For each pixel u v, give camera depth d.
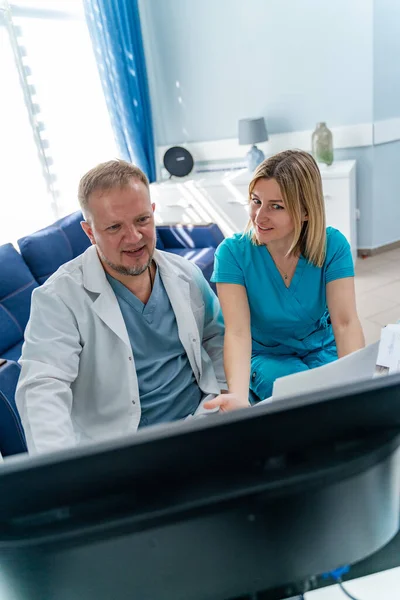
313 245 1.36
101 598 0.48
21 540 0.42
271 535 0.48
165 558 0.47
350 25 3.45
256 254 1.43
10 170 3.23
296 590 0.59
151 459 0.43
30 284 2.55
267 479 0.45
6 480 0.40
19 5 3.22
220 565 0.49
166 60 4.17
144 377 1.26
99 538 0.44
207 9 3.87
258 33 3.77
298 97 3.83
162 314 1.28
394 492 0.53
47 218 3.56
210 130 4.27
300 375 0.86
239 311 1.42
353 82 3.59
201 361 1.36
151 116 4.21
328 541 0.51
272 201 1.27
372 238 3.95
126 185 1.08
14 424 1.70
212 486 0.44
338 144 3.78
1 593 0.48
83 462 0.41
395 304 3.06
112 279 1.23
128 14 3.84
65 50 3.64
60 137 3.65
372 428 0.47
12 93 3.22
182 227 3.31
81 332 1.21
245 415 0.44
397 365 0.88
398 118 3.71
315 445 0.46
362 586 0.67
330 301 1.41
